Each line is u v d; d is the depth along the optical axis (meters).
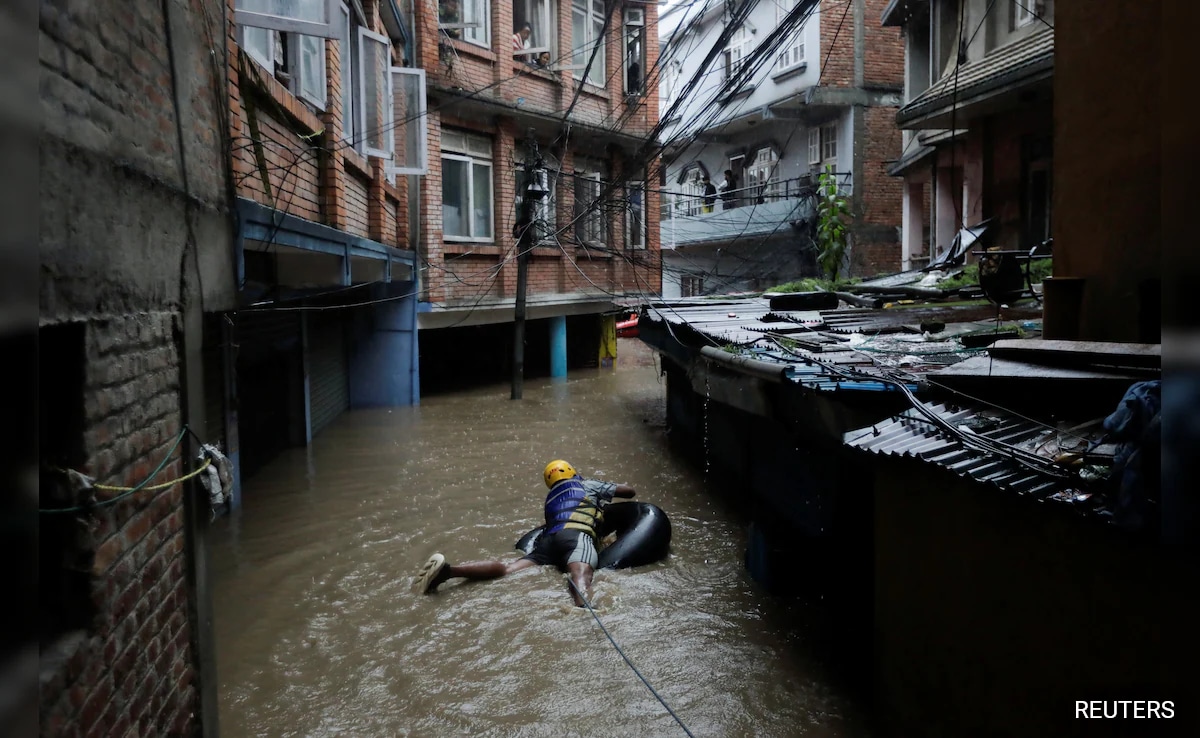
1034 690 2.80
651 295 17.14
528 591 5.61
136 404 2.80
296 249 6.43
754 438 7.51
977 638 3.10
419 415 12.70
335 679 4.43
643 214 19.06
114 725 2.50
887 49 21.34
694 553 6.42
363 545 6.57
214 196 3.93
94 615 2.37
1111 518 2.43
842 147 21.67
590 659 4.65
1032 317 8.09
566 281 16.95
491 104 14.35
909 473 3.59
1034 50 10.45
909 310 9.45
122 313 2.69
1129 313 3.69
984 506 3.07
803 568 5.61
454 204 14.52
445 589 5.66
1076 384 3.45
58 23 2.22
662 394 14.95
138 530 2.76
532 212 13.98
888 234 21.56
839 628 5.05
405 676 4.46
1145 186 3.59
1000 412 3.73
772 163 24.33
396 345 13.36
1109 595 2.50
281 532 6.89
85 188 2.38
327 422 11.77
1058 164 4.06
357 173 9.82
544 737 3.90
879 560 3.87
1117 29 3.69
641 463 9.70
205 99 3.81
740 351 6.73
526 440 10.88
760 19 23.02
